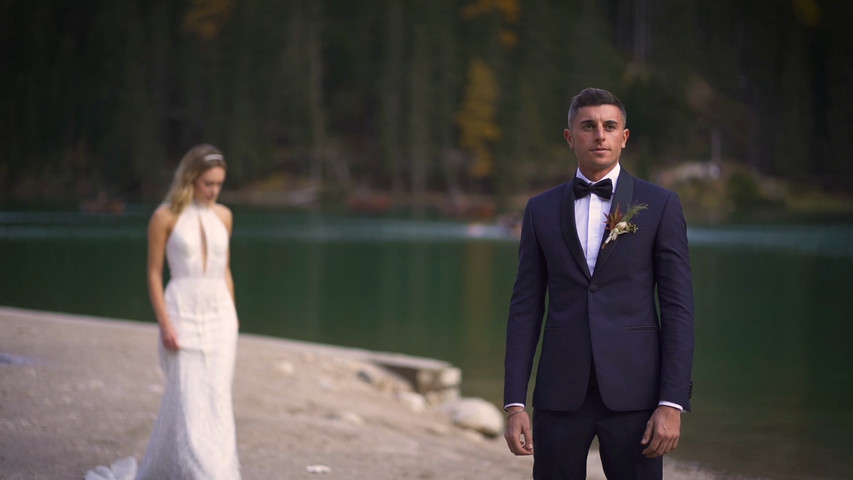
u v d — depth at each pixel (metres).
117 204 63.91
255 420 6.15
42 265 26.42
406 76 84.62
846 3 101.56
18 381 6.63
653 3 104.50
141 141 81.38
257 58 86.50
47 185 83.06
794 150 94.19
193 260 4.42
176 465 4.18
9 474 4.55
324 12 95.44
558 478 3.00
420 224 57.19
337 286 23.80
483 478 5.24
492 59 89.75
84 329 9.32
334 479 4.91
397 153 84.19
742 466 6.87
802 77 98.06
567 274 3.02
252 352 9.16
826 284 26.17
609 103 3.08
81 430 5.45
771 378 11.69
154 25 86.88
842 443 7.77
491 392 10.18
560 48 93.56
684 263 2.96
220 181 4.55
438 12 87.94
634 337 2.94
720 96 101.38
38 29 86.50
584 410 2.97
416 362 9.18
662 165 88.50
